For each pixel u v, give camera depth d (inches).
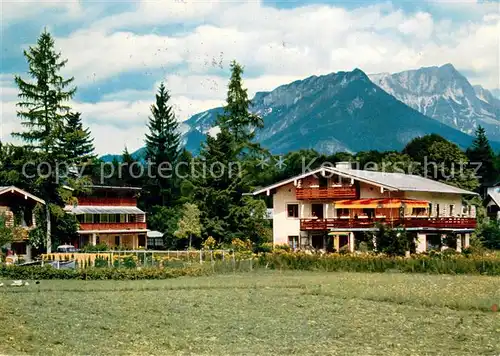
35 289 1563.7
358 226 2588.6
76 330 1034.7
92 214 3378.4
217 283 1688.0
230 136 3329.2
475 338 1002.7
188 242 3262.8
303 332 1035.9
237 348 919.0
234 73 3609.7
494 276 1891.0
